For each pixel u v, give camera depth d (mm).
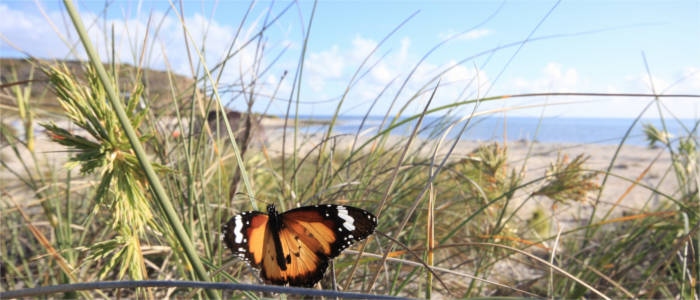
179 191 193
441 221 299
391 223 273
